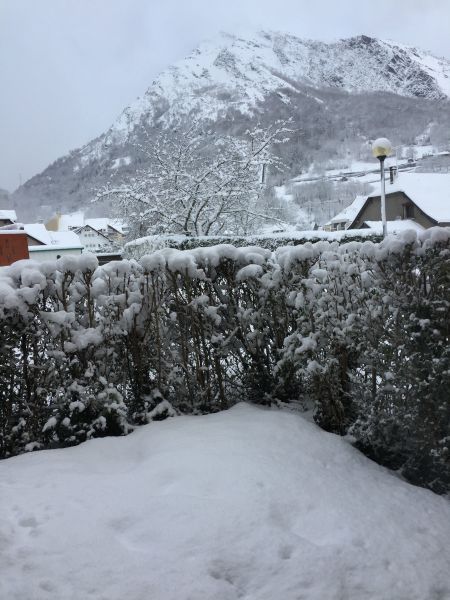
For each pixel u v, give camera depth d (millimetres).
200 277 4266
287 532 2529
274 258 4602
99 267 4164
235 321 4492
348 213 54312
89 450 3533
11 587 2113
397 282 3545
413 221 40188
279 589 2201
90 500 2740
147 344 4230
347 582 2289
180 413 4336
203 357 4438
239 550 2379
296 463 3207
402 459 3777
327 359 3957
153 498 2729
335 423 4027
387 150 16844
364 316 3805
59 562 2268
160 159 20000
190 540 2420
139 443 3611
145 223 21734
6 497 2789
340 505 2846
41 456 3453
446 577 2406
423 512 2955
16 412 3865
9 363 3738
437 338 3400
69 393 3914
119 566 2248
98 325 4078
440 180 42844
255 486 2846
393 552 2516
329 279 4031
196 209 20438
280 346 4504
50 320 3789
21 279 3834
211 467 3006
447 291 3406
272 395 4551
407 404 3516
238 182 19625
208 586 2156
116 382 4199
